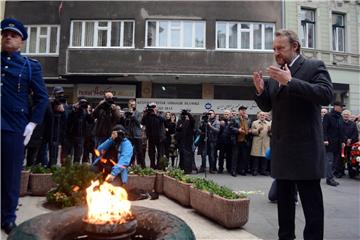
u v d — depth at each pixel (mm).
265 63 20734
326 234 5203
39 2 22125
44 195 6859
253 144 11906
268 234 5125
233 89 22172
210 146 12320
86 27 21312
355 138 12586
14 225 3914
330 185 10398
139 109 21828
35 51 22078
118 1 21078
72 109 10531
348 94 22344
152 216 2334
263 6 21219
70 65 20969
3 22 4004
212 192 5652
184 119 12008
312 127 3328
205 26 20938
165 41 20984
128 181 7566
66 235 2254
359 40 23125
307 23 22359
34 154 8367
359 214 6594
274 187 7379
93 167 6766
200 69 20562
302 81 3143
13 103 3859
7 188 3861
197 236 4766
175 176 7359
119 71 20734
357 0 23250
